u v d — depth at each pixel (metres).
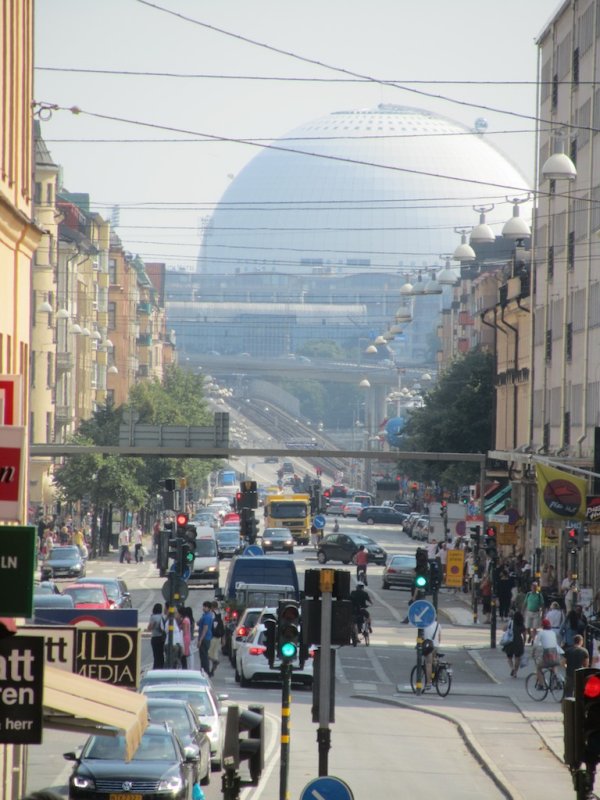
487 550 173.50
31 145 75.81
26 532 37.94
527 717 117.81
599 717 48.69
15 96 70.62
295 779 86.81
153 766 70.81
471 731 109.12
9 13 68.88
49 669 51.84
